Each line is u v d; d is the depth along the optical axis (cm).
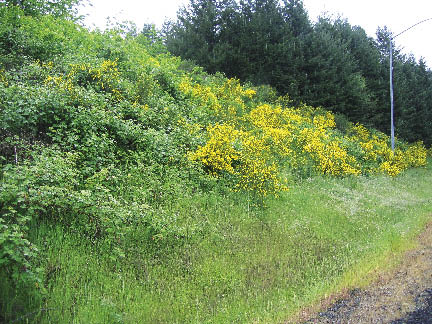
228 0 2561
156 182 738
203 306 493
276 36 2453
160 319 452
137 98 1025
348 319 450
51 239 515
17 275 408
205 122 1188
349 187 1262
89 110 774
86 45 1285
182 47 2398
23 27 1152
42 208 505
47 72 936
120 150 791
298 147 1371
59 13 1498
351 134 2248
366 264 630
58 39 1177
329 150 1373
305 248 703
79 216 571
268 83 2347
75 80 948
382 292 519
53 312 418
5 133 679
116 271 514
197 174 848
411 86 3594
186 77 1516
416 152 2488
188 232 645
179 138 936
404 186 1548
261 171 889
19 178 521
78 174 652
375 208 1054
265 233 731
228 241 666
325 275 604
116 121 801
